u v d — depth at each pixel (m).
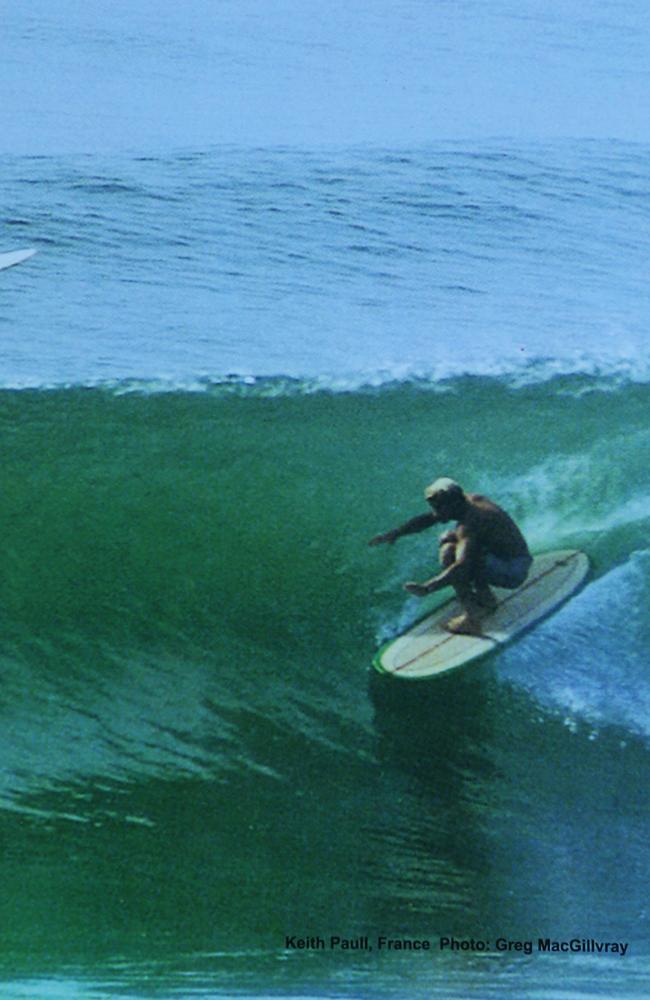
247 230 50.34
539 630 28.67
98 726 26.97
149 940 22.39
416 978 22.02
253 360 42.41
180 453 36.41
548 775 25.80
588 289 47.75
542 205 52.50
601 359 42.66
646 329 44.78
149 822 24.69
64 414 38.34
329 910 23.05
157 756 26.20
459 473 35.81
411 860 24.09
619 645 28.52
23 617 29.88
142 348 42.81
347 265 48.75
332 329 44.59
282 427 38.03
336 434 37.62
